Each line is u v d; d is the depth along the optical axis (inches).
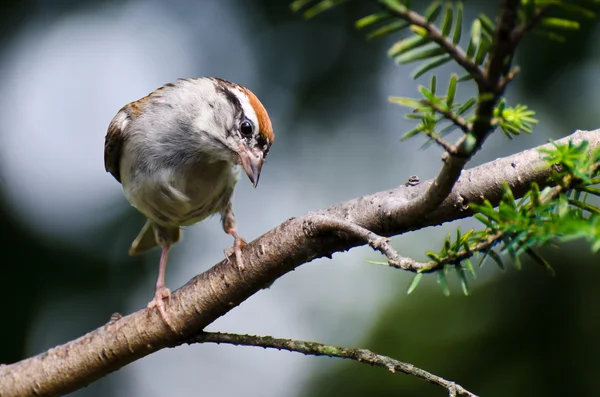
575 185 163.8
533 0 123.6
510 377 356.2
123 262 446.0
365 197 247.1
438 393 377.7
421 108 141.6
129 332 260.5
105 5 486.0
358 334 445.1
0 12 471.2
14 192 460.4
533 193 163.9
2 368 276.4
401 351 398.0
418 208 215.0
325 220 234.2
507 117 164.1
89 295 438.9
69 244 444.5
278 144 473.1
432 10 128.3
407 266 178.5
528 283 368.2
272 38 476.1
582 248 358.9
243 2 482.3
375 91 467.5
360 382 399.2
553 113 416.5
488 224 166.9
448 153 163.0
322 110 470.9
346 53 466.6
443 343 386.6
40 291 434.0
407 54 133.3
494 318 372.5
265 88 473.1
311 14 125.1
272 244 245.8
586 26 392.8
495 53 129.1
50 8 478.9
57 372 268.5
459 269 171.8
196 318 253.6
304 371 447.2
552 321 357.1
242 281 248.7
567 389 343.0
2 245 437.7
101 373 267.7
